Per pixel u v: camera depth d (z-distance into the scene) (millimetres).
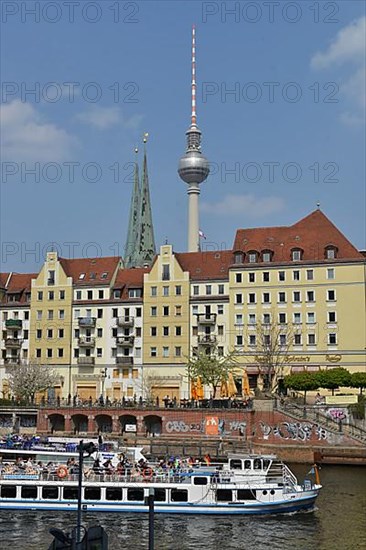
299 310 118125
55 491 58531
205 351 121438
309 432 88750
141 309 127188
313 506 57719
